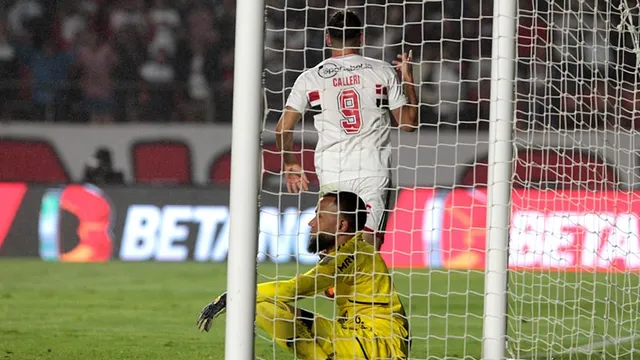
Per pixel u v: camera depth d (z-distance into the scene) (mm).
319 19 54562
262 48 16609
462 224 42688
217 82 58594
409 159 47969
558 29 22750
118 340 25359
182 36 59250
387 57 50938
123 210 45562
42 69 57625
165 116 54938
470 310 31219
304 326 16406
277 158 47906
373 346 16266
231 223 16516
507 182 19141
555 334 22688
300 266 41281
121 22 59375
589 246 27531
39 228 45438
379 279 16766
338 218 16781
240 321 16297
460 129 49719
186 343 24938
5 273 40062
